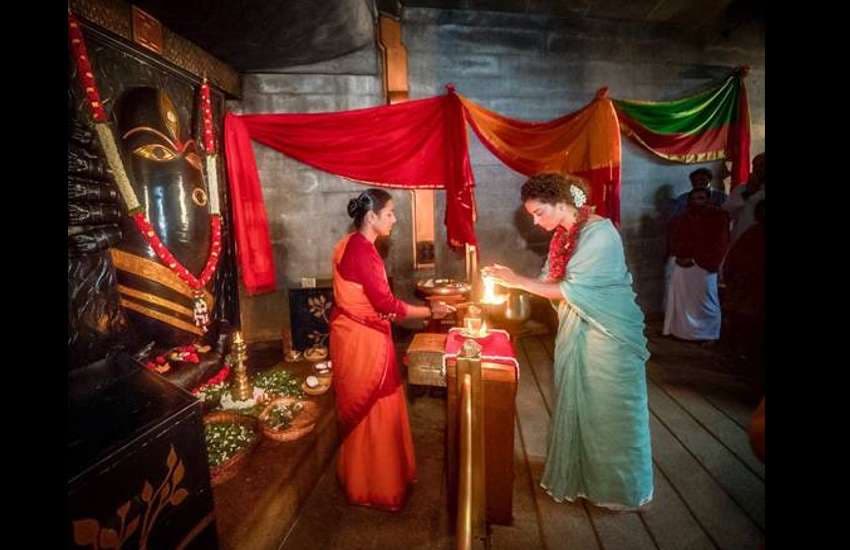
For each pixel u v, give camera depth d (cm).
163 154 274
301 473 229
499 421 189
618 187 412
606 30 487
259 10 269
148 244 257
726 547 189
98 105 219
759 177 396
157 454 127
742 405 319
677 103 470
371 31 374
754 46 523
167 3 251
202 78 328
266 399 285
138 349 254
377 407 209
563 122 423
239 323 399
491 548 190
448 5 445
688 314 454
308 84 405
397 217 440
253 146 403
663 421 298
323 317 378
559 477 217
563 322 215
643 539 194
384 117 388
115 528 112
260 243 381
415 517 215
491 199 486
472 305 222
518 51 471
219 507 190
